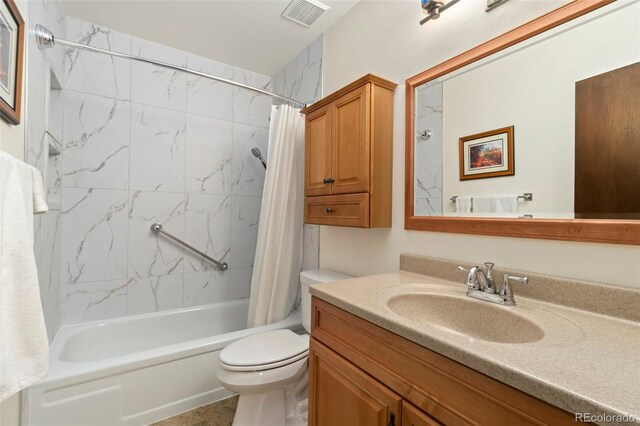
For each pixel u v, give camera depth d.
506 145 1.08
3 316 0.69
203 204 2.35
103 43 1.97
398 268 1.46
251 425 1.34
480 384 0.60
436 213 1.31
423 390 0.71
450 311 1.03
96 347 1.86
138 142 2.09
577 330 0.73
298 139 2.07
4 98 0.92
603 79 0.86
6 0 0.89
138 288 2.10
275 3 1.75
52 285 1.61
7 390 0.70
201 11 1.81
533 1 1.02
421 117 1.38
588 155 0.89
